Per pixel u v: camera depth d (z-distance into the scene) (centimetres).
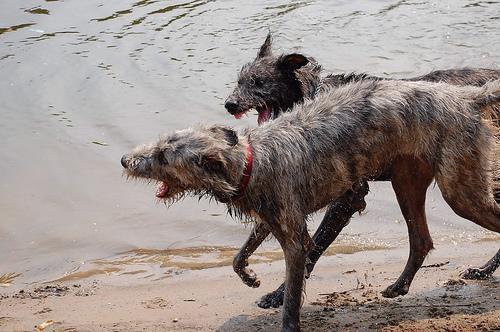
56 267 1070
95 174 1297
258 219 818
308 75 1055
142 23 1794
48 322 888
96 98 1516
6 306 952
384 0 1875
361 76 1034
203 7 1870
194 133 776
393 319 854
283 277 1003
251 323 873
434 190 1203
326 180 823
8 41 1728
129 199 1230
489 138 850
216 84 1532
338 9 1833
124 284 1013
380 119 825
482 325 821
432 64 1566
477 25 1712
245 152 784
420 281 967
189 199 1227
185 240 1124
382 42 1658
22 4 1905
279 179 797
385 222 1145
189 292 975
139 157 773
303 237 819
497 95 848
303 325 851
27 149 1368
